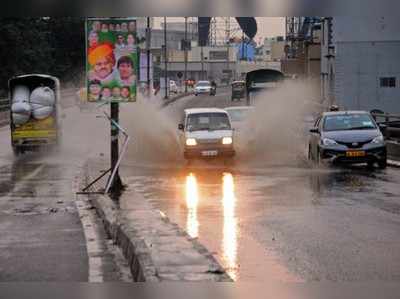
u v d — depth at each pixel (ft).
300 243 38.22
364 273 30.63
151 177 77.20
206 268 29.12
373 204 53.78
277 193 61.46
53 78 120.47
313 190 63.16
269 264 32.86
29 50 225.35
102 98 62.90
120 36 62.54
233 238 40.06
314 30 244.22
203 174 79.82
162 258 30.94
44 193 65.98
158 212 48.67
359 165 88.02
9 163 101.71
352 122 86.58
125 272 32.45
